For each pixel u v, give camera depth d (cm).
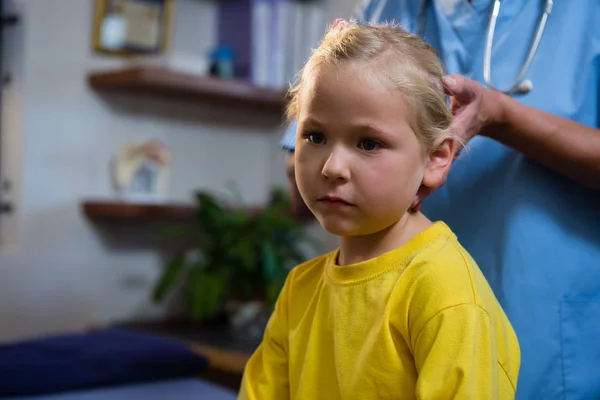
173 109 295
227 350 230
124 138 281
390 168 73
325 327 81
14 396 172
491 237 100
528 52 103
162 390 184
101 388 184
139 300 288
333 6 292
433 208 106
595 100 102
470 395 67
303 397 80
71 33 265
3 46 260
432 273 73
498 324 76
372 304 76
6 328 252
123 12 274
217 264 273
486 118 91
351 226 74
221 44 301
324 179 73
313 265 89
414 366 73
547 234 98
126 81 256
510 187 100
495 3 104
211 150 307
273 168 324
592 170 94
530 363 96
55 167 263
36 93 258
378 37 76
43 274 261
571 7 102
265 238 270
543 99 101
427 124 75
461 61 108
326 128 73
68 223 267
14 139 260
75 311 269
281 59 285
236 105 307
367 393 74
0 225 262
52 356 187
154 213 261
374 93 72
